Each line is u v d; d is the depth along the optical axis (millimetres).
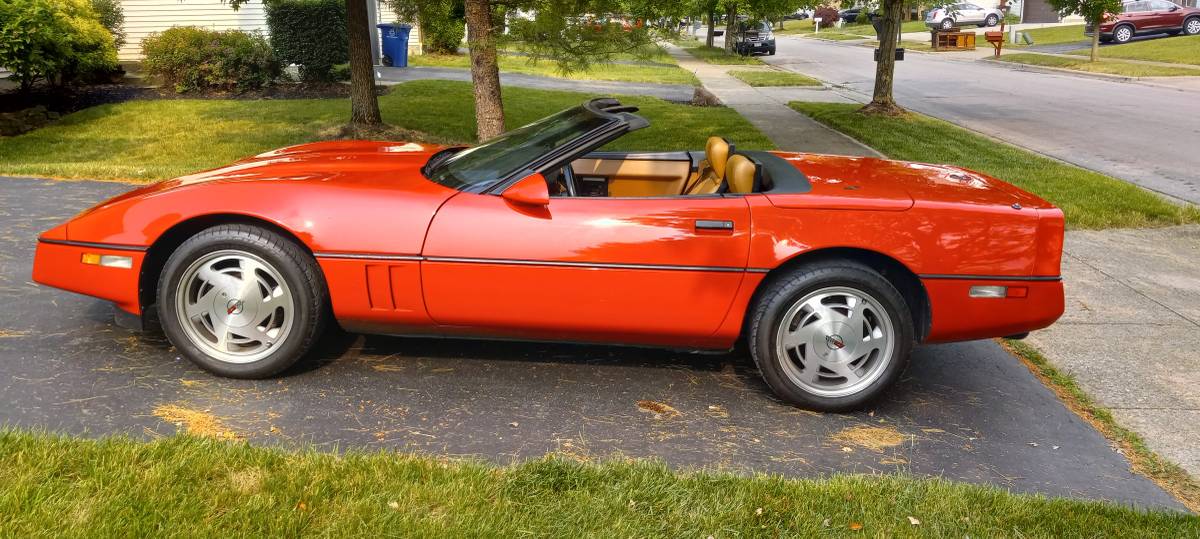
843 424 3760
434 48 29000
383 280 3719
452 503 2748
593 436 3494
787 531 2732
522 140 4164
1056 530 2826
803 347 3777
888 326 3723
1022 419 3920
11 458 2820
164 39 16859
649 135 13258
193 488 2725
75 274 3818
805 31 73500
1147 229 8008
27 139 12289
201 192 3779
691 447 3447
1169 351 4887
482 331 3883
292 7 17781
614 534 2637
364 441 3330
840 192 3801
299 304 3736
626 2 7809
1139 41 36875
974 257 3715
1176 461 3582
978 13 53594
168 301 3734
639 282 3678
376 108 13188
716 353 3979
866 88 23688
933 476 3316
